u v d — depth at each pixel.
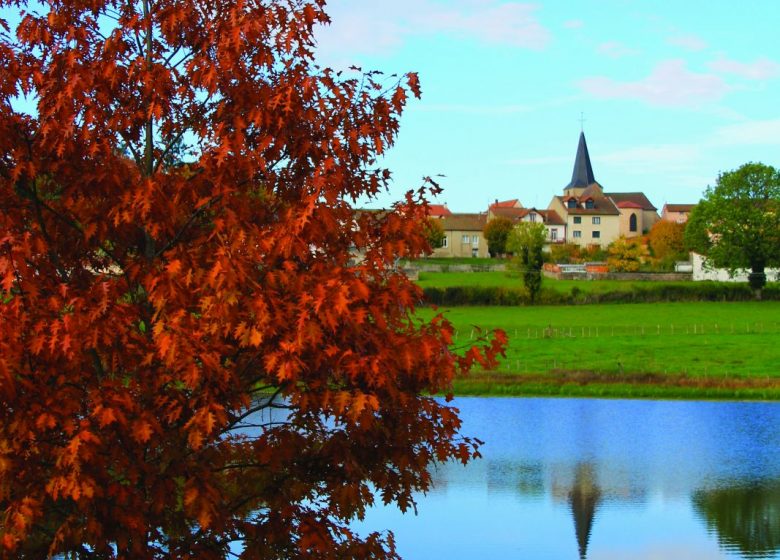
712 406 43.72
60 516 8.02
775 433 36.41
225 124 8.32
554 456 31.73
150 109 8.02
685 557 19.75
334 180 8.07
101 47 8.41
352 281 7.53
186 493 7.28
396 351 7.63
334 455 8.27
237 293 7.05
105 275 8.70
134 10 8.77
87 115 7.73
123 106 8.39
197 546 7.87
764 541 21.14
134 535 7.19
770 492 26.33
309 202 7.64
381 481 8.61
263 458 8.09
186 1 8.46
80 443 6.53
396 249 8.56
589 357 60.25
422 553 19.42
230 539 8.30
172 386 7.62
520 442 34.44
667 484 27.41
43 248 7.61
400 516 22.88
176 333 7.00
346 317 7.25
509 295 92.88
